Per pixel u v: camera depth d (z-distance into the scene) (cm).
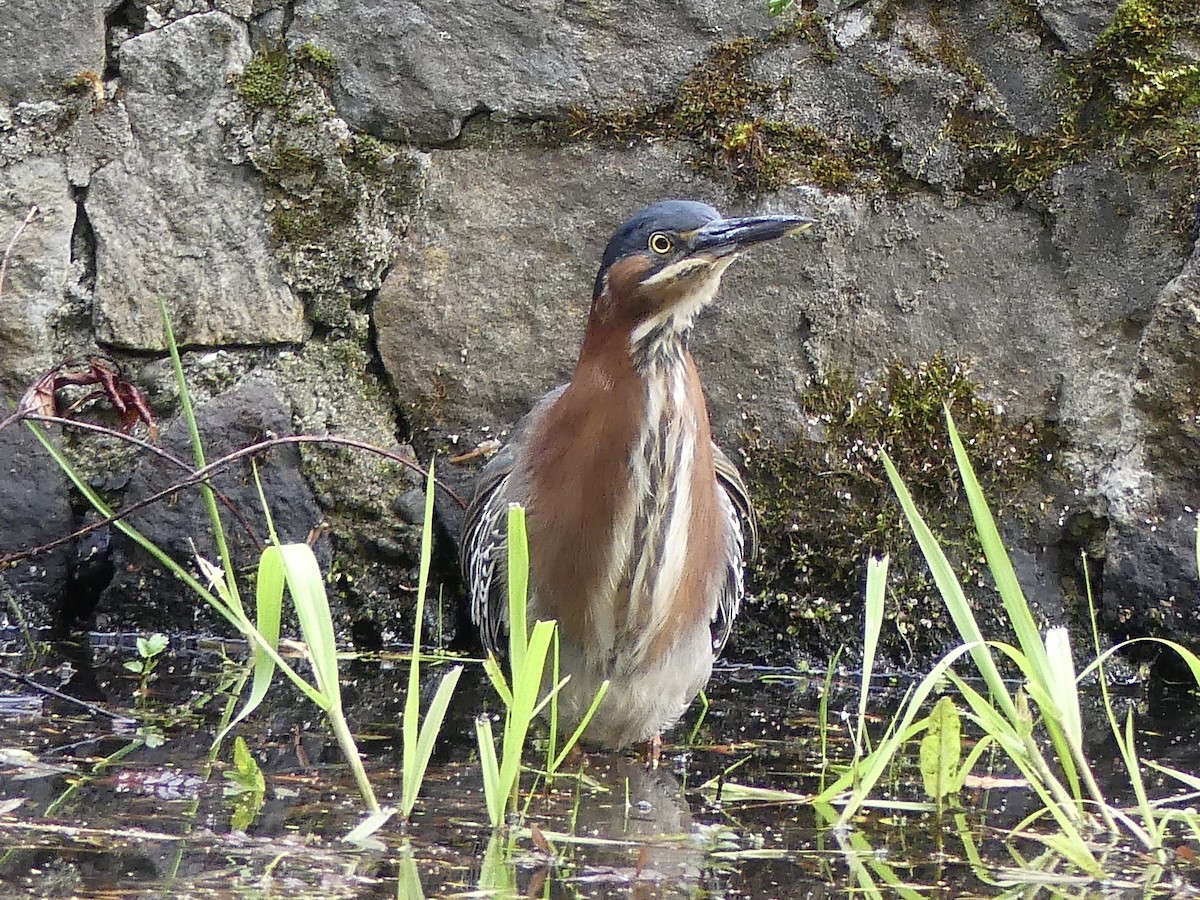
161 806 670
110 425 1115
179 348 1120
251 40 1116
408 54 1110
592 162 1117
